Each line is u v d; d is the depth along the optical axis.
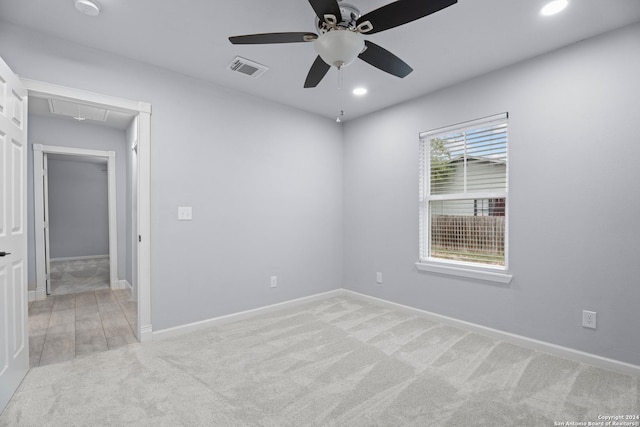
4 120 1.76
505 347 2.55
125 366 2.23
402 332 2.87
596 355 2.22
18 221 1.95
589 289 2.26
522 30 2.13
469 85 2.90
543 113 2.46
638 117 2.06
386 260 3.65
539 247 2.49
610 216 2.17
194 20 2.04
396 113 3.54
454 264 3.04
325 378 2.07
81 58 2.33
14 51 2.09
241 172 3.22
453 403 1.80
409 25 2.06
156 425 1.62
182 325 2.84
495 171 2.82
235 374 2.12
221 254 3.08
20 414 1.69
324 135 3.97
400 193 3.50
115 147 4.60
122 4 1.88
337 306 3.66
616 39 2.13
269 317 3.28
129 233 4.33
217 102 3.04
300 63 2.62
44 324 3.11
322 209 3.96
